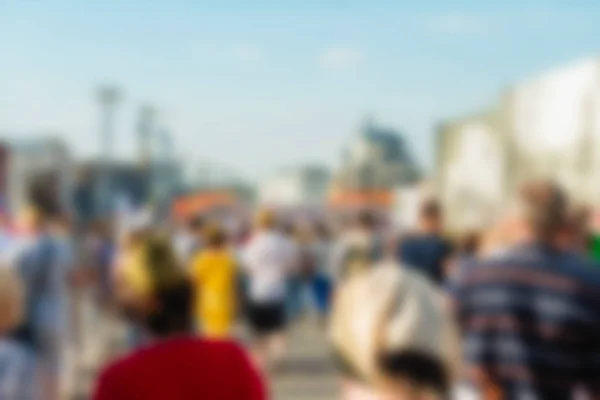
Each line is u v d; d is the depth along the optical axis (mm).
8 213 16078
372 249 17531
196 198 51938
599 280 5773
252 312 21641
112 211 26891
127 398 4285
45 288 11008
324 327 34562
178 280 5207
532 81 17578
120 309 5242
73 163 20328
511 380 5875
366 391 2705
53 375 10922
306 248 30953
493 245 6176
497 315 5891
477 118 20203
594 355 5773
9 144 18766
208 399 4328
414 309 2717
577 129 16094
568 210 5977
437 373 2686
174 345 4402
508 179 18625
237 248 31594
